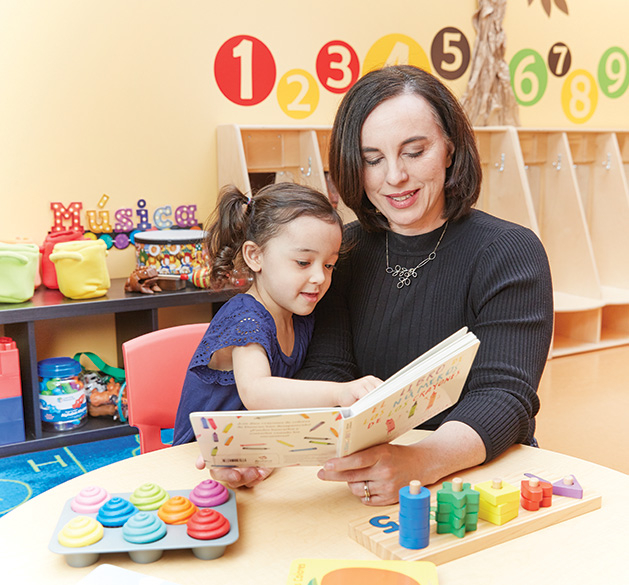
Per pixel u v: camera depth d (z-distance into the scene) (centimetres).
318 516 101
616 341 390
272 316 126
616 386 320
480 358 121
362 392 101
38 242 280
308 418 90
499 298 123
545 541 93
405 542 89
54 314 249
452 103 124
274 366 123
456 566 87
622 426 273
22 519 100
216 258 133
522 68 389
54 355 288
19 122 272
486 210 379
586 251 380
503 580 84
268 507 104
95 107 285
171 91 300
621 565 87
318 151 316
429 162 122
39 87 274
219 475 106
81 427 266
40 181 278
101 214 291
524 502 98
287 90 326
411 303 134
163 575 86
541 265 125
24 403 263
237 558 90
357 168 126
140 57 291
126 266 301
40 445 254
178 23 297
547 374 338
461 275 129
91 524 91
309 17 326
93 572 83
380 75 122
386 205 128
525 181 359
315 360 135
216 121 311
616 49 420
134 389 147
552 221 394
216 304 311
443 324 132
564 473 111
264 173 323
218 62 308
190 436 131
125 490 108
